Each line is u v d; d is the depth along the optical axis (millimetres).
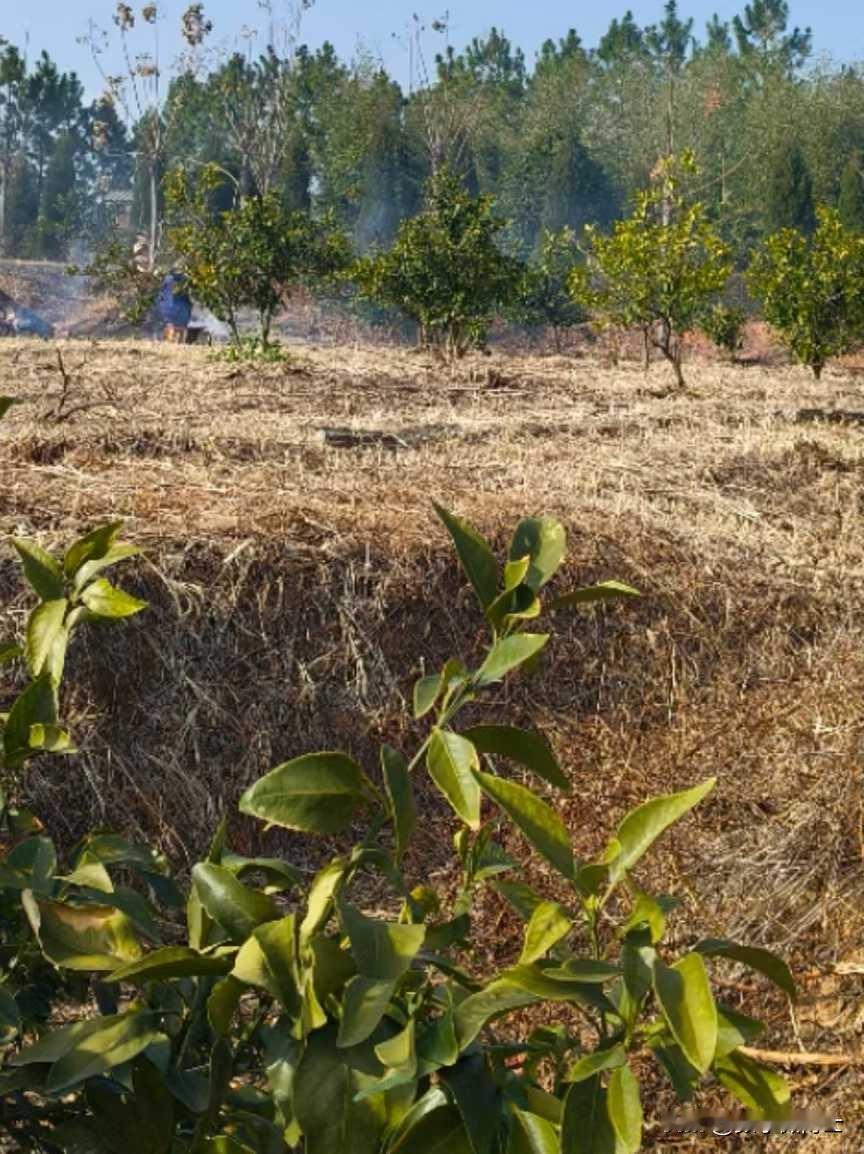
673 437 10531
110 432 8969
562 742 5426
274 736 5195
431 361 18641
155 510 6008
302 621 5375
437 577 5613
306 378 14406
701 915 4266
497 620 1964
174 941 4406
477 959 4117
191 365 16359
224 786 5098
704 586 6066
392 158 51656
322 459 8828
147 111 41188
